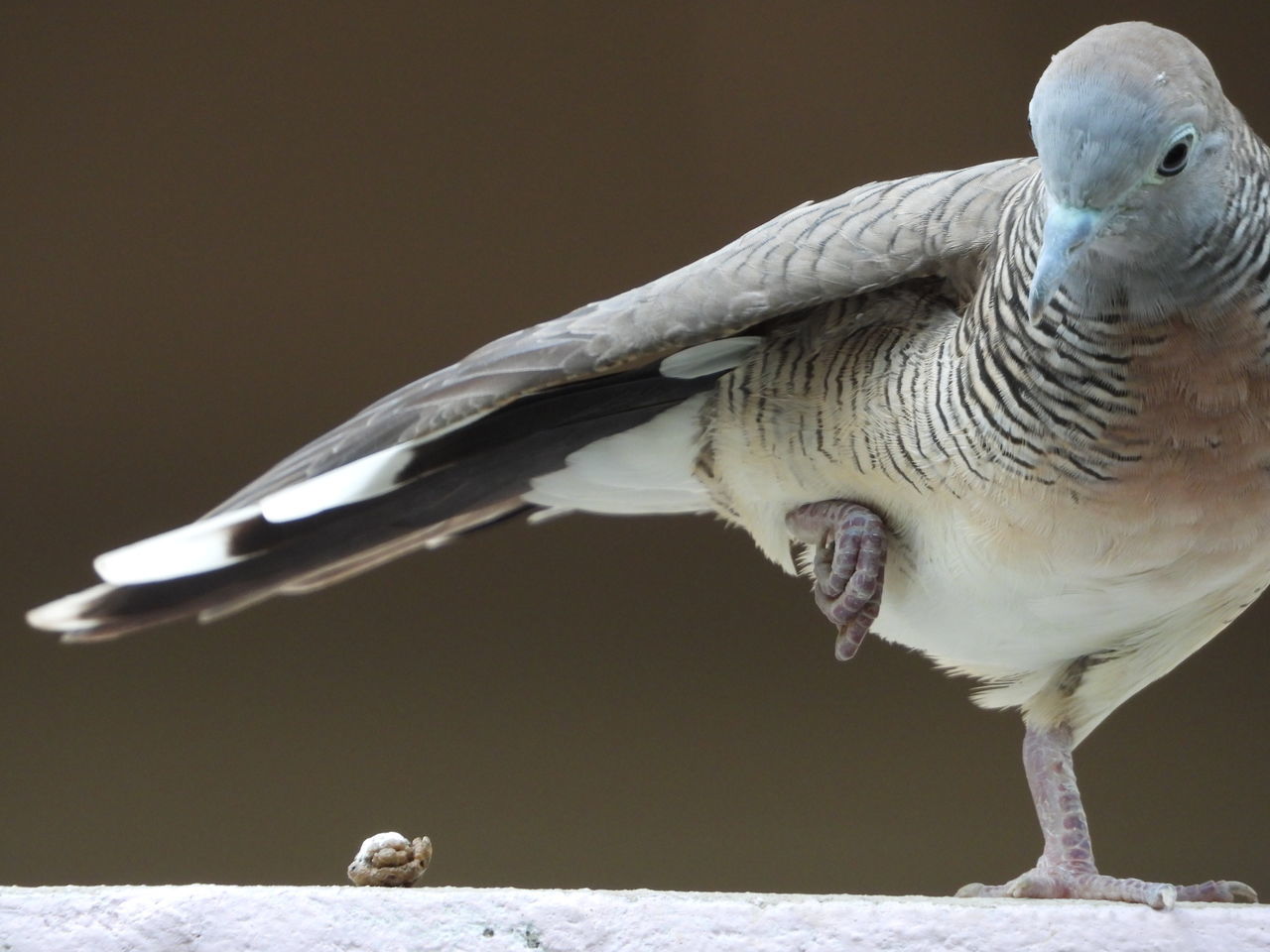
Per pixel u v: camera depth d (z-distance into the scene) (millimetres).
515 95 11633
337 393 11906
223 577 7195
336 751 11859
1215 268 5434
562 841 11836
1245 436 5602
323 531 7230
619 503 7398
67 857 11523
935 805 11633
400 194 11766
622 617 12203
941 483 6062
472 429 7004
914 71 11305
